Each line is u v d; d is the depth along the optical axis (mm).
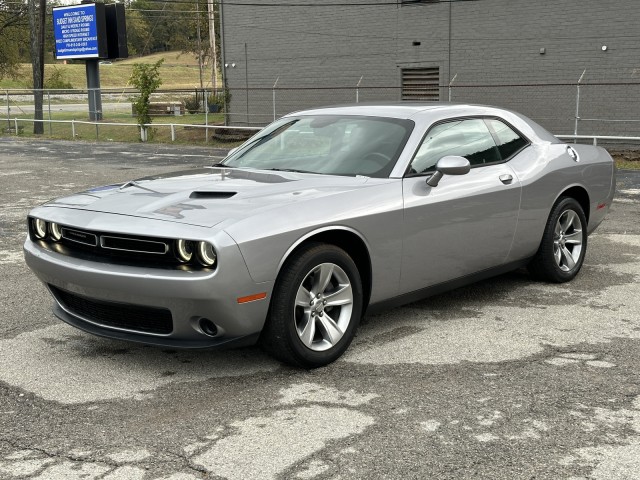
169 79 103500
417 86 23203
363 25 23969
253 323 4105
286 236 4109
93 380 4273
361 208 4512
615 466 3199
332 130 5383
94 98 34656
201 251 3916
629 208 10305
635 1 18594
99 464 3260
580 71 19781
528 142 6012
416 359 4562
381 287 4754
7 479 3129
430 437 3490
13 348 4832
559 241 6262
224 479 3117
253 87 27078
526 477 3104
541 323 5277
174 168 16547
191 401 3953
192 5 91062
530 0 20344
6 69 55312
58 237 4535
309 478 3117
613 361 4508
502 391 4047
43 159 19234
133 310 4211
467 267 5340
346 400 3945
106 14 33844
